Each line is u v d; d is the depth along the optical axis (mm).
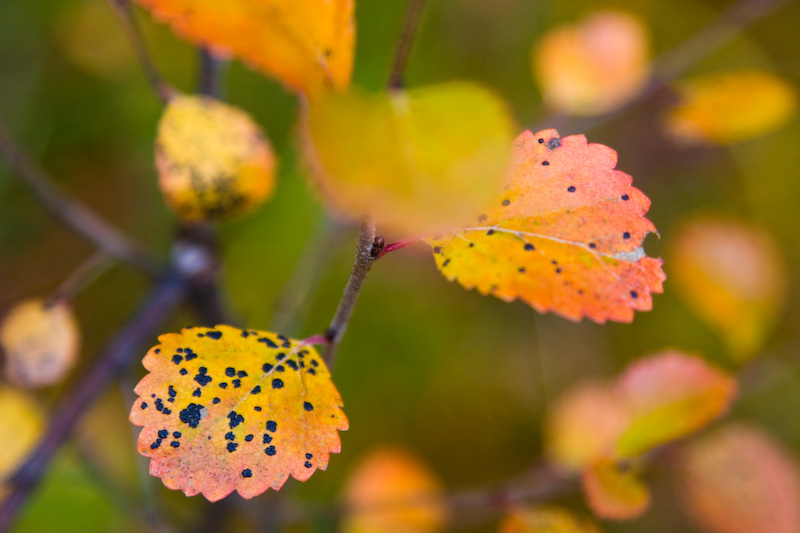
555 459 251
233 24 128
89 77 331
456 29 350
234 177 159
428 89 112
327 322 330
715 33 266
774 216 362
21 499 171
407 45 130
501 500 183
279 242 321
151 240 325
